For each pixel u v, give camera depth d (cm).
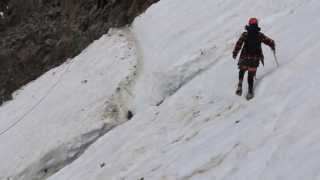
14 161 2400
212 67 1955
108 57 2814
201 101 1786
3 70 3447
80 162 1953
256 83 1627
